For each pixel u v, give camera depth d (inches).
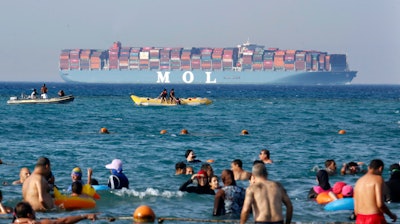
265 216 1337.4
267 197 1344.7
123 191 2036.2
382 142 4042.8
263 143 3907.5
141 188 2174.0
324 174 2041.1
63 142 3828.7
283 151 3459.6
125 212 1809.8
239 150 3496.6
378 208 1472.7
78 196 1868.8
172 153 3304.6
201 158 3125.0
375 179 1480.1
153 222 1686.8
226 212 1750.7
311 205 1951.3
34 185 1782.7
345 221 1739.7
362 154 3361.2
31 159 3004.4
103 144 3727.9
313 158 3157.0
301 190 2219.5
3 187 2145.7
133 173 2578.7
